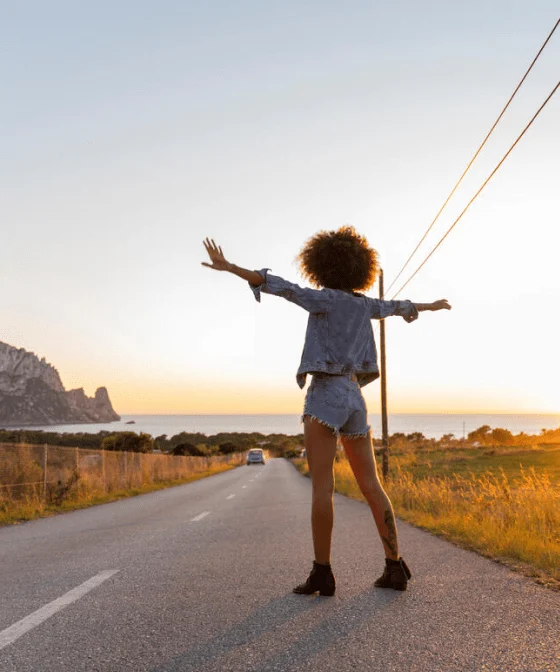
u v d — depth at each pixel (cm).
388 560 312
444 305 339
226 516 893
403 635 227
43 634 244
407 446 5728
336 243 308
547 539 527
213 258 261
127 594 323
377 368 303
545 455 4038
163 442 11850
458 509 853
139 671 196
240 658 205
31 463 1334
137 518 911
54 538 661
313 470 285
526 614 261
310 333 290
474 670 190
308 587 297
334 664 196
